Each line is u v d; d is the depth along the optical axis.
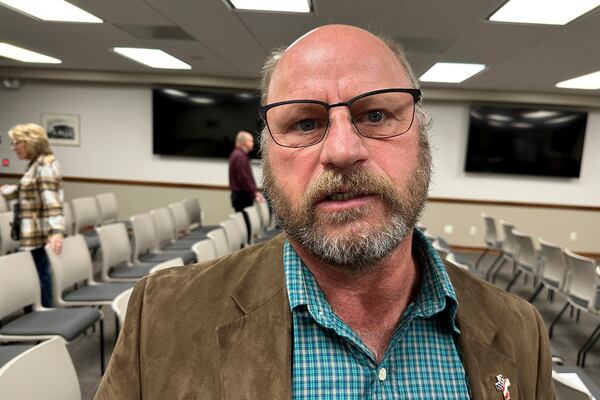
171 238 4.10
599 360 2.79
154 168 6.16
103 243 2.91
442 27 3.04
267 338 0.59
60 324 2.09
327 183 0.54
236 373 0.57
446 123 6.03
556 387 1.31
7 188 2.57
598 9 2.56
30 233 2.50
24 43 4.19
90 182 6.19
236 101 5.86
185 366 0.59
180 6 2.88
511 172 5.93
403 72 0.62
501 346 0.64
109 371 0.63
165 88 5.88
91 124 6.11
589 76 4.41
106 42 3.99
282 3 2.76
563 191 6.02
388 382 0.60
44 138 2.53
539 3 2.52
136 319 0.64
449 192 6.14
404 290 0.66
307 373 0.58
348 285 0.63
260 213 5.06
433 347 0.64
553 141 5.84
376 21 2.99
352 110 0.56
